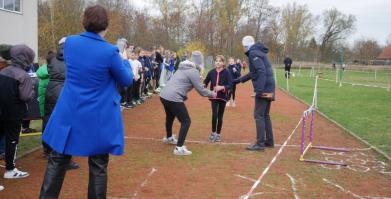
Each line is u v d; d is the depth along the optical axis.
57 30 35.69
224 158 6.80
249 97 18.03
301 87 24.50
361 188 5.46
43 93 6.75
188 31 49.03
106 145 3.63
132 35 44.53
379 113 12.91
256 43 7.39
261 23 62.75
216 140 8.10
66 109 3.62
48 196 3.68
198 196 4.96
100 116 3.61
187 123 6.92
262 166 6.36
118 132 3.72
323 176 5.95
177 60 21.33
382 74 50.47
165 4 48.19
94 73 3.58
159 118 10.96
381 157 7.20
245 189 5.27
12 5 20.33
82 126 3.58
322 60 81.12
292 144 8.08
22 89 5.27
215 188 5.27
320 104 15.36
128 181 5.46
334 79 34.72
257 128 7.38
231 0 51.16
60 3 37.00
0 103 5.21
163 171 5.95
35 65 12.26
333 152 7.50
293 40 72.50
